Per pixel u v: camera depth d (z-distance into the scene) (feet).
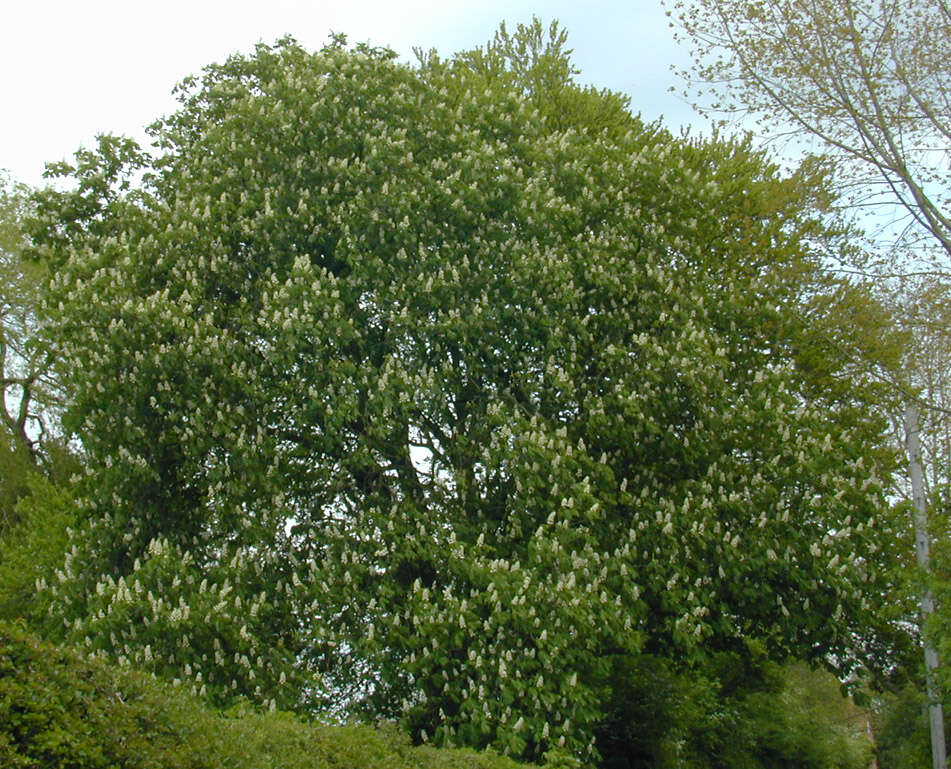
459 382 49.39
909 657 53.62
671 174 55.67
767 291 55.67
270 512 44.55
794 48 47.70
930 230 47.32
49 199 54.85
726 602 49.67
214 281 49.37
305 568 44.68
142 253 47.83
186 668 36.45
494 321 48.19
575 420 49.98
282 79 53.11
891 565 52.75
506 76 73.72
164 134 56.13
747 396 51.62
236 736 21.59
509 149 54.13
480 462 47.50
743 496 48.57
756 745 83.46
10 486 78.48
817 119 48.37
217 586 41.14
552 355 49.16
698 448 49.44
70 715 16.05
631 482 50.78
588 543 43.98
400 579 45.47
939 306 46.01
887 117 48.06
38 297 83.97
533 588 40.88
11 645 16.53
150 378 43.78
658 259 53.83
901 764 75.46
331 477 48.03
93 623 36.58
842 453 50.11
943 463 55.36
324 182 50.62
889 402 55.83
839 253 49.01
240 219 48.85
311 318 44.11
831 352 54.54
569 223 50.34
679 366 48.19
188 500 46.96
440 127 52.85
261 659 38.75
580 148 54.54
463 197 48.96
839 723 100.94
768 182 60.54
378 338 49.08
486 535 46.68
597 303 52.39
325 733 26.50
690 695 71.10
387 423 45.19
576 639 40.70
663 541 46.65
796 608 49.29
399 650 42.60
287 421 47.19
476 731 39.47
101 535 43.01
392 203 47.65
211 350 44.42
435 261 48.03
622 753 65.16
